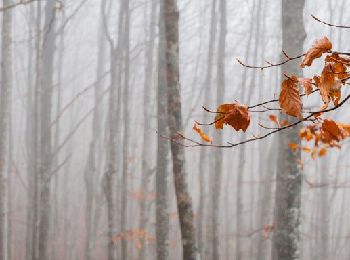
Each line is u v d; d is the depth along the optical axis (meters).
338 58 1.92
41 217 11.41
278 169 6.21
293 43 6.07
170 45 5.76
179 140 5.68
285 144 6.04
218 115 2.05
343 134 3.27
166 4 5.80
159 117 8.35
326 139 3.63
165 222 8.48
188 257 5.71
